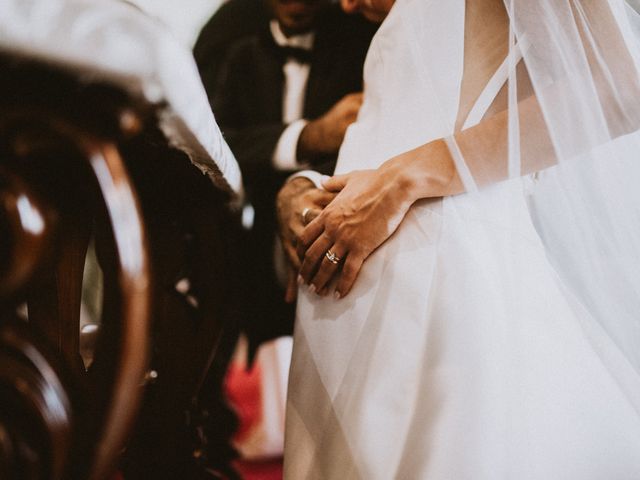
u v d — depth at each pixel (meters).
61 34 0.35
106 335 0.40
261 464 1.75
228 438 1.40
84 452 0.40
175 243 0.97
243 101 1.62
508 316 0.73
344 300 0.80
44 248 0.37
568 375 0.75
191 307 1.01
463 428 0.69
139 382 0.41
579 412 0.74
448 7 0.82
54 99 0.38
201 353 1.00
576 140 0.80
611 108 0.81
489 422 0.69
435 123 0.83
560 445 0.71
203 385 1.23
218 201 0.98
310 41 1.59
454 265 0.75
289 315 1.55
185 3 2.03
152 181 0.81
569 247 0.82
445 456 0.68
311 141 1.46
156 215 0.90
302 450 0.78
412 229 0.79
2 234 0.37
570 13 0.80
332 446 0.75
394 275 0.78
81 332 0.95
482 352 0.72
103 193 0.38
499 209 0.80
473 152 0.79
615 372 0.76
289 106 1.61
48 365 0.40
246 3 1.68
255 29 1.65
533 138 0.80
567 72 0.80
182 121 0.47
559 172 0.82
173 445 0.99
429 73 0.82
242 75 1.63
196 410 1.11
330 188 0.91
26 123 0.37
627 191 0.83
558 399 0.73
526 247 0.79
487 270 0.77
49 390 0.39
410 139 0.84
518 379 0.71
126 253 0.39
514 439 0.69
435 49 0.82
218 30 1.68
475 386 0.71
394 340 0.75
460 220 0.78
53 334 0.65
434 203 0.80
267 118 1.61
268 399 1.88
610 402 0.76
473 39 0.84
